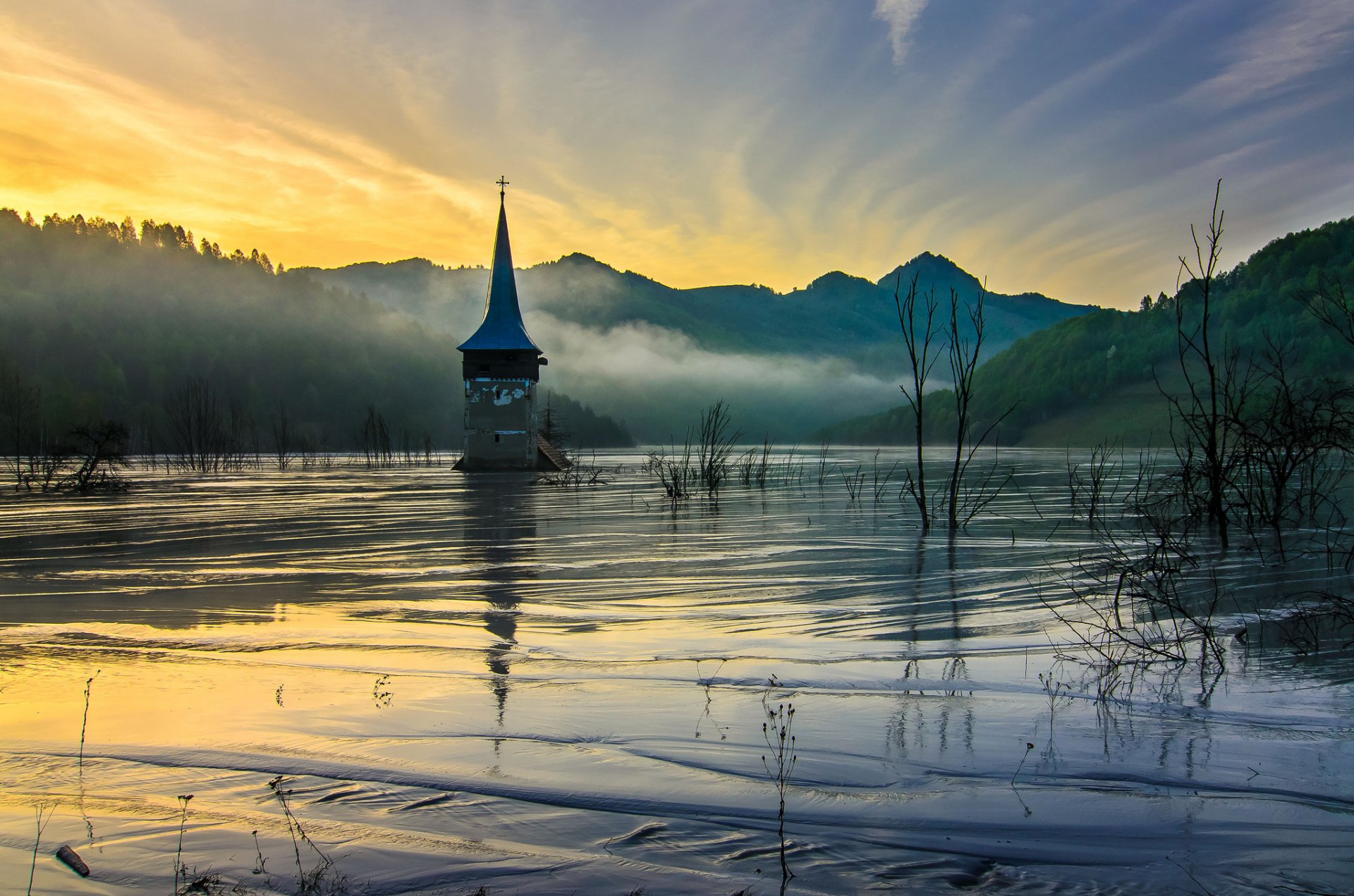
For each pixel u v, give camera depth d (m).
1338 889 4.26
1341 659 8.35
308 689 7.75
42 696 7.59
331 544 19.23
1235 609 10.77
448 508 30.02
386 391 170.12
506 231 69.25
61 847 4.71
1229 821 5.01
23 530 22.73
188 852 4.65
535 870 4.46
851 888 4.29
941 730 6.54
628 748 6.21
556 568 15.26
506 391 65.81
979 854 4.64
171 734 6.57
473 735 6.49
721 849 4.70
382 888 4.27
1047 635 9.76
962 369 20.84
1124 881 4.36
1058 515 24.42
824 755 6.03
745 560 16.16
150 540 20.31
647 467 67.06
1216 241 18.03
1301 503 22.52
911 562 15.62
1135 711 6.92
